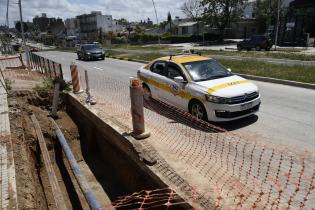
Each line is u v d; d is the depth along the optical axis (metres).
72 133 10.12
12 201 4.45
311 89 11.90
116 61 27.84
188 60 8.95
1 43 53.09
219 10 57.41
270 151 6.12
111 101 10.74
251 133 7.20
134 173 6.31
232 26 65.56
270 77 14.19
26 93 11.95
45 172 7.07
